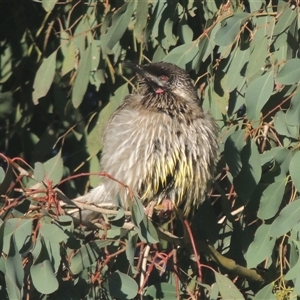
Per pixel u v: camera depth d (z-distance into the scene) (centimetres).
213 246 1070
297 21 991
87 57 1134
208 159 1079
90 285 895
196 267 1062
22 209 829
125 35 1141
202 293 1029
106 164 1098
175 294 955
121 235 912
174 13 1094
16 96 1256
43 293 821
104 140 1114
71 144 1191
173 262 966
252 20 1053
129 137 1079
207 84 1106
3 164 1243
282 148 980
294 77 940
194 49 1062
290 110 941
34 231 843
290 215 934
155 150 1070
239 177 997
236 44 1048
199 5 1103
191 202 1093
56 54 1152
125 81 1182
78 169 1169
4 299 874
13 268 801
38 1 1188
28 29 1257
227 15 1038
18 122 1249
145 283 958
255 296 965
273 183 980
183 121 1074
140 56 1140
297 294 917
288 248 1027
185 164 1070
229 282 948
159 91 1088
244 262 1048
